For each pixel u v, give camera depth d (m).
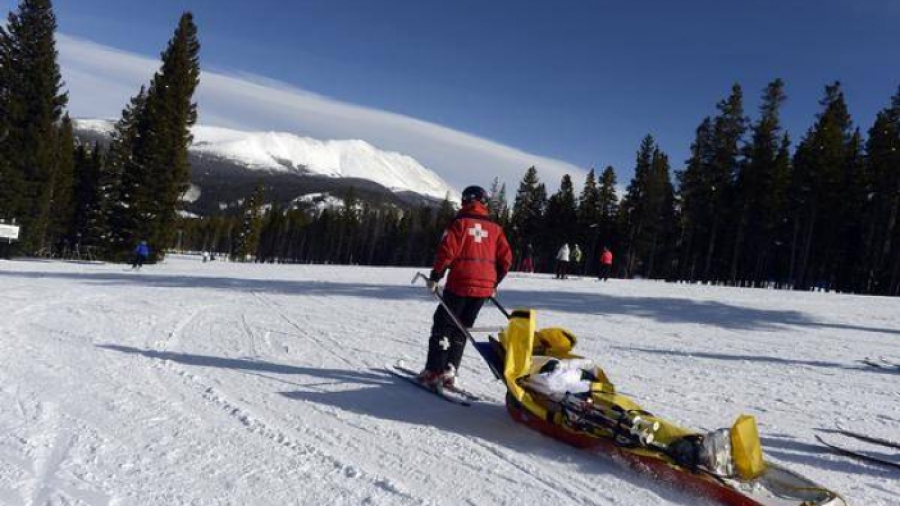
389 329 10.28
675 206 63.03
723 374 8.18
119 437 4.30
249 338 8.70
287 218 122.69
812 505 3.65
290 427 4.84
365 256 113.00
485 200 6.25
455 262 6.09
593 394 4.96
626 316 14.82
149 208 45.44
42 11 44.91
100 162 60.56
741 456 3.94
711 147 53.41
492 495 3.82
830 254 53.28
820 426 5.88
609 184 70.94
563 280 30.80
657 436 4.26
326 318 11.36
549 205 74.69
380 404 5.66
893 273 46.62
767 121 51.00
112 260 45.34
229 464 3.99
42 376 5.75
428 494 3.76
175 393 5.52
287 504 3.48
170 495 3.47
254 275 25.55
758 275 54.31
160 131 46.09
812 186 48.97
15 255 44.38
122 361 6.62
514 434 5.01
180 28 47.31
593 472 4.27
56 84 45.91
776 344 11.41
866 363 9.55
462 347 6.23
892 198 46.34
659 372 8.11
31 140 44.84
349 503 3.55
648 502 3.83
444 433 4.94
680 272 62.66
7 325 8.41
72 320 9.25
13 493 3.34
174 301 12.79
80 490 3.43
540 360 5.37
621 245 68.62
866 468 4.75
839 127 49.78
